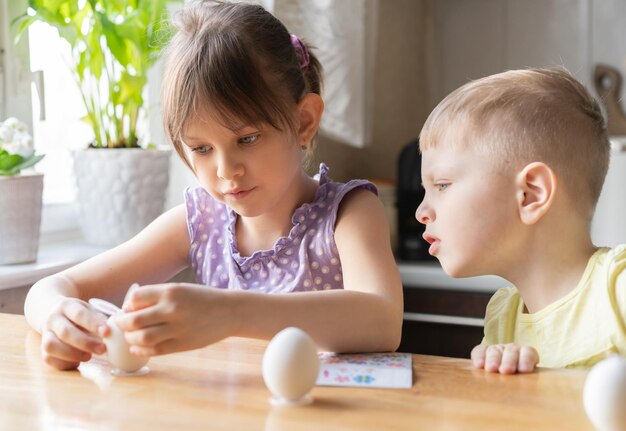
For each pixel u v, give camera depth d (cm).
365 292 88
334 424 55
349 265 101
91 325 75
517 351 72
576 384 66
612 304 89
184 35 99
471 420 56
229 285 116
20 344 84
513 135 93
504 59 261
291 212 113
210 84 90
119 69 173
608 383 53
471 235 95
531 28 257
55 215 168
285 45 103
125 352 70
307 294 81
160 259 118
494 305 108
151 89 185
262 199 95
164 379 68
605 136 100
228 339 83
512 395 62
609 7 245
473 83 102
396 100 254
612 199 192
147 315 69
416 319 200
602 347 89
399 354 78
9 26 157
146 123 184
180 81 92
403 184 220
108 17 160
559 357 93
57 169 173
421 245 215
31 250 136
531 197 93
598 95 248
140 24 156
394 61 250
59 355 72
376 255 100
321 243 110
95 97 173
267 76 96
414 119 270
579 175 95
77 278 106
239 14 101
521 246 95
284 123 95
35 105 165
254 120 91
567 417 57
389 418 57
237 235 117
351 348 81
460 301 196
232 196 94
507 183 93
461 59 268
